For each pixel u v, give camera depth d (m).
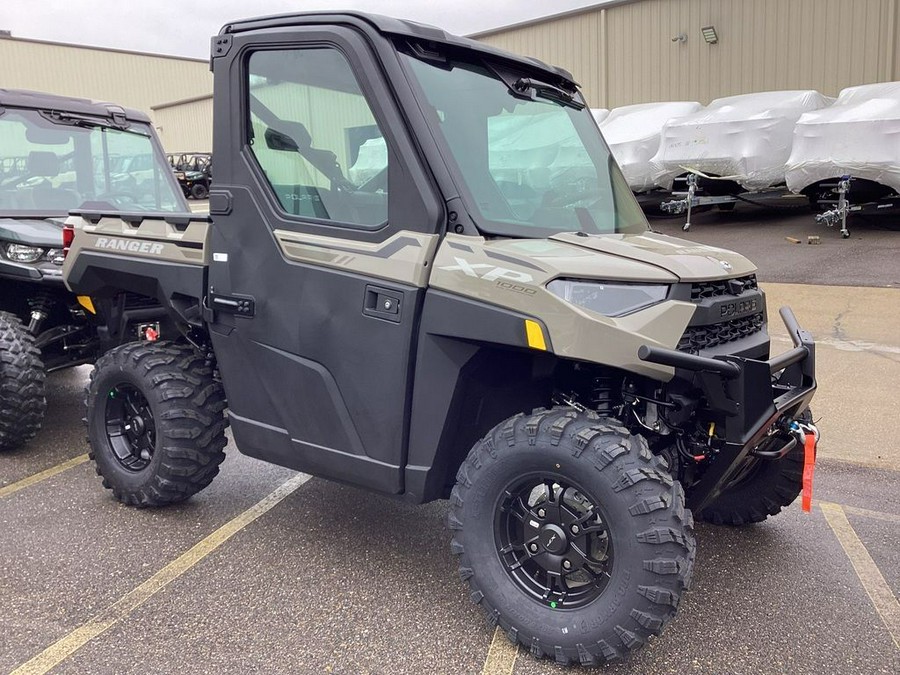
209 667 2.65
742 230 14.12
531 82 3.39
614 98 19.50
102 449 3.97
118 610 3.01
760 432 2.67
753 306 3.03
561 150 3.38
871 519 3.94
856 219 14.32
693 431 2.95
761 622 2.98
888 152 11.55
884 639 2.86
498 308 2.66
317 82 3.04
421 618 2.98
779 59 16.84
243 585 3.21
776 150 13.22
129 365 3.77
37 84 36.94
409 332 2.84
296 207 3.16
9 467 4.59
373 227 2.96
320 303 3.07
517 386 3.09
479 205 2.84
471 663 2.71
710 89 17.95
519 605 2.71
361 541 3.63
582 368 2.93
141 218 3.81
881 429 5.16
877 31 15.50
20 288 5.36
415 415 2.91
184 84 42.62
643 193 15.76
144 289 3.93
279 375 3.26
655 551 2.45
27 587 3.18
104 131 6.36
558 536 2.66
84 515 3.89
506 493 2.74
